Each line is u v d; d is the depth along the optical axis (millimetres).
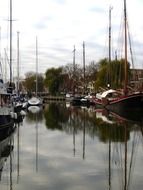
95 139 29719
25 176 17281
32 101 92125
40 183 15961
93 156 22328
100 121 45344
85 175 17453
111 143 27578
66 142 28078
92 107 84312
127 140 29047
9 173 17844
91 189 14938
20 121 46219
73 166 19469
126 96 58500
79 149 24844
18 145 26562
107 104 69438
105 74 95375
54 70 150625
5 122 32281
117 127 38281
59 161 20828
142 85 64500
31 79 159500
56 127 39000
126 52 62906
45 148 25312
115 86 82312
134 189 14953
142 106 58438
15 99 61062
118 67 85125
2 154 23078
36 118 51344
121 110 60375
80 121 45875
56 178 16859
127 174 17656
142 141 28531
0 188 15156
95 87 99188
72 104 99938
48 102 122000
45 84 151125
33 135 32281
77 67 146250
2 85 33969
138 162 20578
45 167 19219
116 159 21312
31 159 21422
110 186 15422
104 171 18328
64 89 146500
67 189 14938
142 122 43594
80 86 133500
